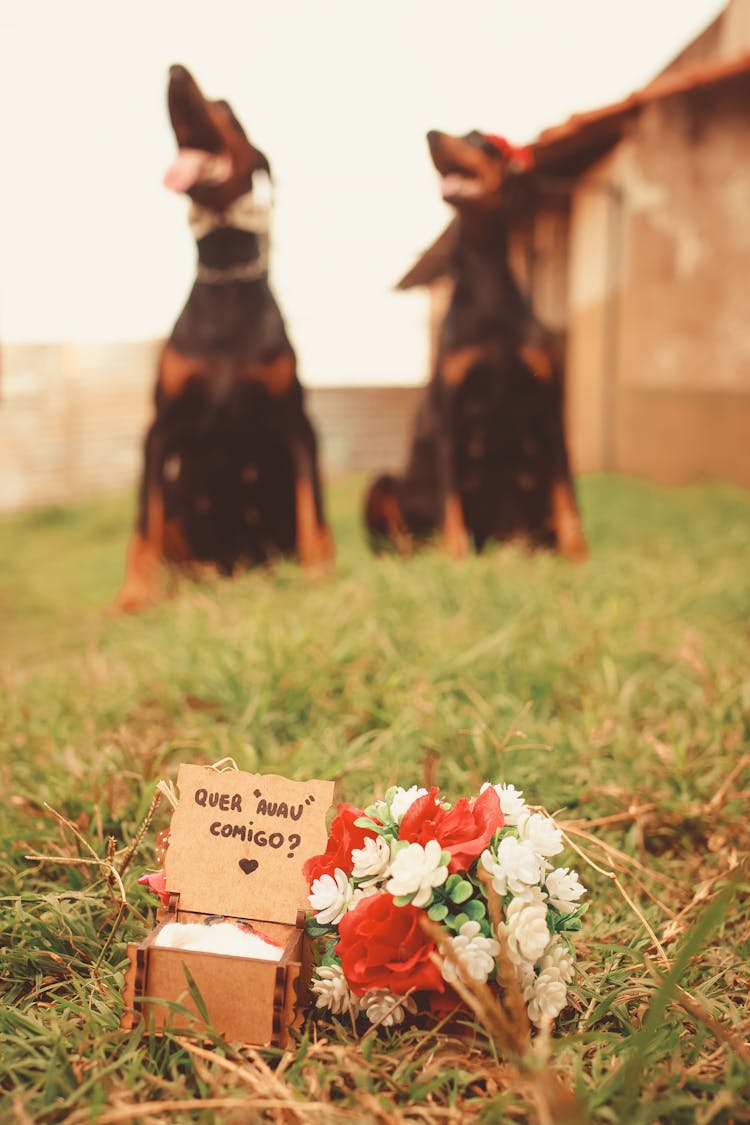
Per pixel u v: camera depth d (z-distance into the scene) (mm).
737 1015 1408
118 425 11227
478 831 1371
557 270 10172
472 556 4480
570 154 8961
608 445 9172
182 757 2389
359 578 4199
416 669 2799
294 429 4734
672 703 2709
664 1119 1210
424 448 5539
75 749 2465
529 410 5035
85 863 1737
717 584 3936
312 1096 1229
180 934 1388
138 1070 1259
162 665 3072
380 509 5801
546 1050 1194
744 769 2248
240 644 3078
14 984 1550
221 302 4582
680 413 8430
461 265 5012
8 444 10031
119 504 9867
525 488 5254
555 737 2354
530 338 4934
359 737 2471
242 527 4973
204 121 4305
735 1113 1173
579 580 3941
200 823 1472
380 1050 1342
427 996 1388
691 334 8312
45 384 10367
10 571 7004
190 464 4793
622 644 3049
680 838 2053
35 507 10336
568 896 1382
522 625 3211
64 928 1606
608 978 1499
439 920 1312
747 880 1774
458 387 5016
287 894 1417
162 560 4762
